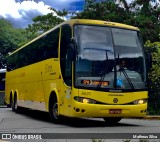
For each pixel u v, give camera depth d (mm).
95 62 12766
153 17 25219
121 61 13102
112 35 13336
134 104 13031
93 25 13219
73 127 13164
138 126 13750
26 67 19609
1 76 33500
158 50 20656
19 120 16438
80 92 12445
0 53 67500
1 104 33125
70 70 12844
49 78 15227
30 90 18547
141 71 13406
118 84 12844
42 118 17797
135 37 13742
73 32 12938
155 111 20781
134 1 27141
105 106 12555
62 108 13539
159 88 20906
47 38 15992
